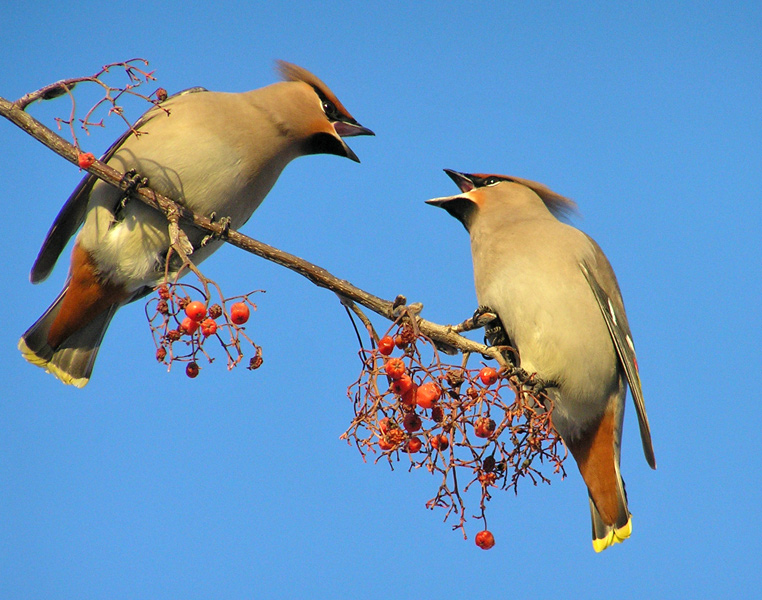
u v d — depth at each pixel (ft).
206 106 31.27
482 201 35.22
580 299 30.37
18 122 26.89
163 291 23.89
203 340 23.58
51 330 32.24
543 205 35.35
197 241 31.19
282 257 27.07
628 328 31.35
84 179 30.96
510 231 32.65
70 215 31.65
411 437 22.61
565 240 31.65
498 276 31.22
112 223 30.37
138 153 29.94
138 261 30.66
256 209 33.50
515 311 30.42
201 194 30.32
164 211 28.71
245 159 31.48
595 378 29.94
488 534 23.00
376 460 22.49
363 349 23.17
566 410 30.40
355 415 22.63
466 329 31.35
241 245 27.96
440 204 35.73
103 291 31.40
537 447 24.22
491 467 23.29
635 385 30.14
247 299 23.70
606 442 30.63
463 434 22.99
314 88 34.06
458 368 23.12
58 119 26.11
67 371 32.76
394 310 24.71
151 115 30.89
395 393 22.63
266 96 32.71
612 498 30.71
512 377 25.32
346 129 34.19
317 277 25.93
